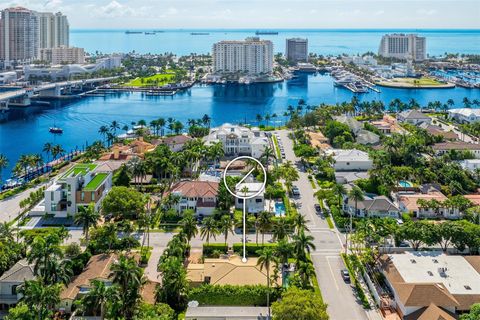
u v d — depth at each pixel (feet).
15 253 545.85
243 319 450.30
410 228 588.50
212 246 611.06
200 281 510.17
